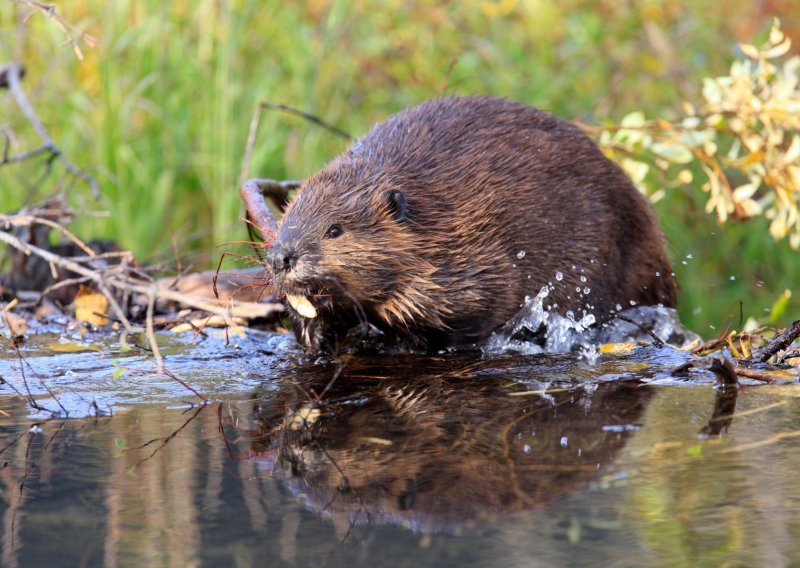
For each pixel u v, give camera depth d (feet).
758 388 22.82
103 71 45.21
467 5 58.70
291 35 50.03
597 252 30.09
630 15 56.85
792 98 38.50
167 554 14.40
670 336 31.04
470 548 14.64
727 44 54.19
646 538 14.92
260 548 14.62
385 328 28.99
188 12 48.06
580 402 21.77
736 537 14.88
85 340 28.96
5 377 24.39
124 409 21.63
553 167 29.99
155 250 46.47
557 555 14.42
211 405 21.99
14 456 18.48
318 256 26.37
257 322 31.86
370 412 21.30
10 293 33.60
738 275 48.60
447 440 19.15
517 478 17.24
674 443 18.83
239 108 47.60
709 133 38.58
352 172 28.12
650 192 47.80
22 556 14.37
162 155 47.62
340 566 14.06
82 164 47.06
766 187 47.78
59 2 46.68
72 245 34.78
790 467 17.49
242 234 44.50
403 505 16.16
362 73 55.16
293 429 20.04
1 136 45.32
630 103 52.80
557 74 55.21
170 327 31.04
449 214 28.04
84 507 16.08
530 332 29.37
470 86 54.03
